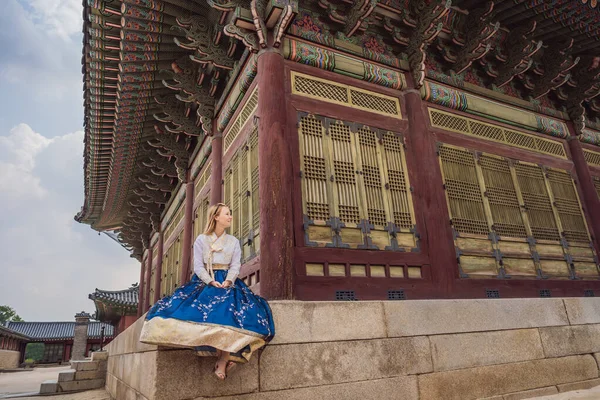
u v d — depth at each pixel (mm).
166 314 3508
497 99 10695
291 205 6801
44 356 52656
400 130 8773
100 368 11938
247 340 3523
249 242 7676
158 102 11602
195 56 9078
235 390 4133
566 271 9648
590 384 6531
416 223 8055
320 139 7734
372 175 8008
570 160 11406
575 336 6801
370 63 8953
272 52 7707
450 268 7934
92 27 8414
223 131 10750
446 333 5695
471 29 9859
